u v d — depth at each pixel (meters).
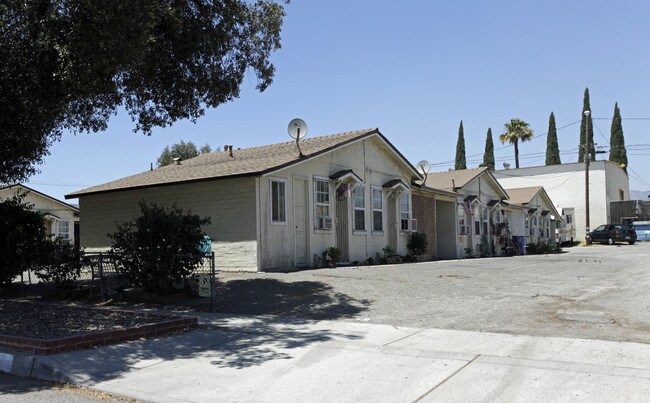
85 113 14.49
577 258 23.27
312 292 12.84
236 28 14.20
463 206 30.72
